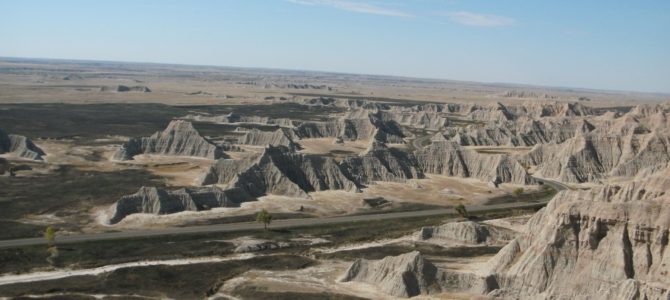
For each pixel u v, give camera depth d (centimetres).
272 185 15750
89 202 13988
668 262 8075
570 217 8950
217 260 10294
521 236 9831
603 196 10538
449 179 18688
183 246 10950
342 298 8431
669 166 10262
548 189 17738
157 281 9062
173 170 18088
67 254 10275
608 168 19812
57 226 12062
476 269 9862
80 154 19962
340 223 13088
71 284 8825
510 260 9594
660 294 7562
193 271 9569
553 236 8919
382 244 11569
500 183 18362
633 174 19088
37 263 9781
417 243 11469
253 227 12488
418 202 15575
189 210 13575
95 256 10225
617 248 8488
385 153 18750
